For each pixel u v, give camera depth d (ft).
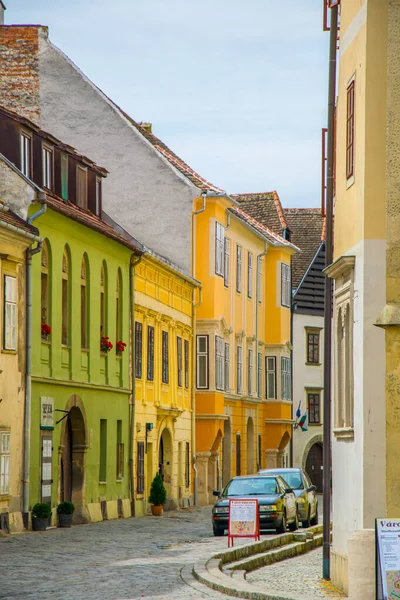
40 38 227.61
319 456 345.72
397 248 82.84
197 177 248.93
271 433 303.07
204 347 248.32
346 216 92.94
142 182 240.53
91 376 177.17
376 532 75.72
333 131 96.89
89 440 174.29
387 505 82.23
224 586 87.30
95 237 179.11
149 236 240.94
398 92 83.05
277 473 181.98
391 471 82.43
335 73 96.37
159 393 215.31
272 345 302.45
